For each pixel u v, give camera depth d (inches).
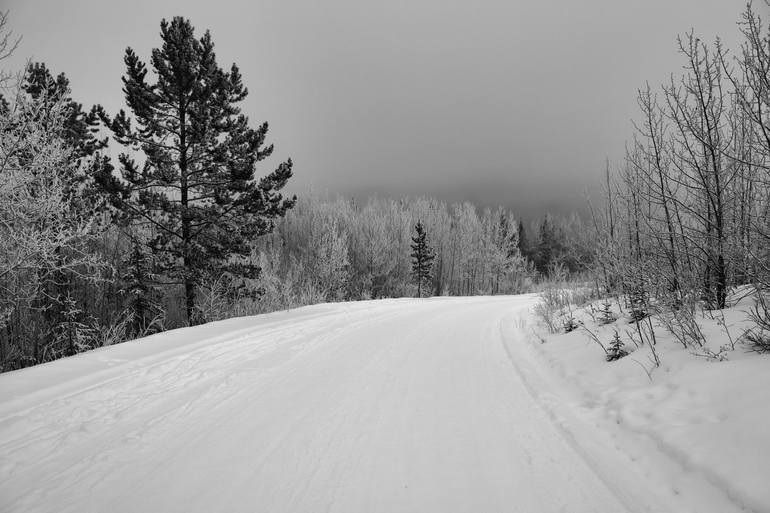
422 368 251.1
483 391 204.4
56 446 147.7
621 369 199.5
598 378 201.2
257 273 692.7
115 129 575.2
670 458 123.4
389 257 1950.1
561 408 175.3
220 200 628.1
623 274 263.7
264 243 1798.7
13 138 349.7
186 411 179.3
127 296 691.4
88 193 527.2
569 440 145.7
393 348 312.8
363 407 182.1
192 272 622.2
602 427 153.3
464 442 145.8
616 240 299.1
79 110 706.2
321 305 652.7
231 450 142.6
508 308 692.1
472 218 2431.1
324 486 118.9
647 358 197.9
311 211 2132.1
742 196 196.5
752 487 100.2
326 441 148.0
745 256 175.0
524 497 111.8
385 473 125.4
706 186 209.6
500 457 134.4
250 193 629.9
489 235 2278.5
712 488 106.8
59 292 548.7
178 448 145.0
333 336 360.5
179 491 118.2
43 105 379.9
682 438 127.0
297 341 333.7
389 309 619.5
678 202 210.4
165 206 607.2
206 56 634.2
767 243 168.2
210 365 253.3
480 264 2325.3
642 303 242.7
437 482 120.0
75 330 484.7
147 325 691.4
